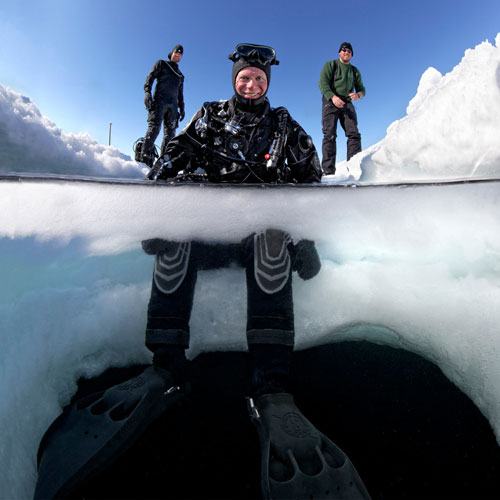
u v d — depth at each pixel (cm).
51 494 55
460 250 106
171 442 70
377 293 107
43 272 94
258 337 76
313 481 54
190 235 92
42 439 67
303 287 110
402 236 111
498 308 86
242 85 130
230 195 103
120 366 91
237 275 107
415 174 219
